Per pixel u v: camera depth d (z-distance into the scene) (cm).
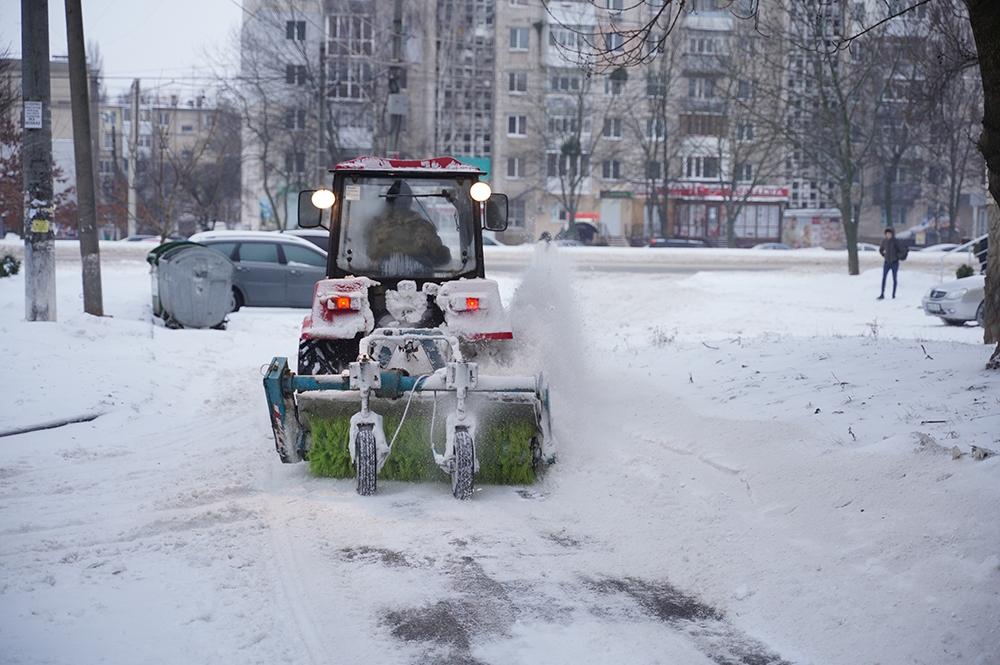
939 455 539
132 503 572
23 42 1206
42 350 1048
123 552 479
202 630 381
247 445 757
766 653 367
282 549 485
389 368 675
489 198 757
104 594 418
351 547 490
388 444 633
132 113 4322
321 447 639
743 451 644
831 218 6431
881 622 382
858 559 445
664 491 586
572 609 410
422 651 365
